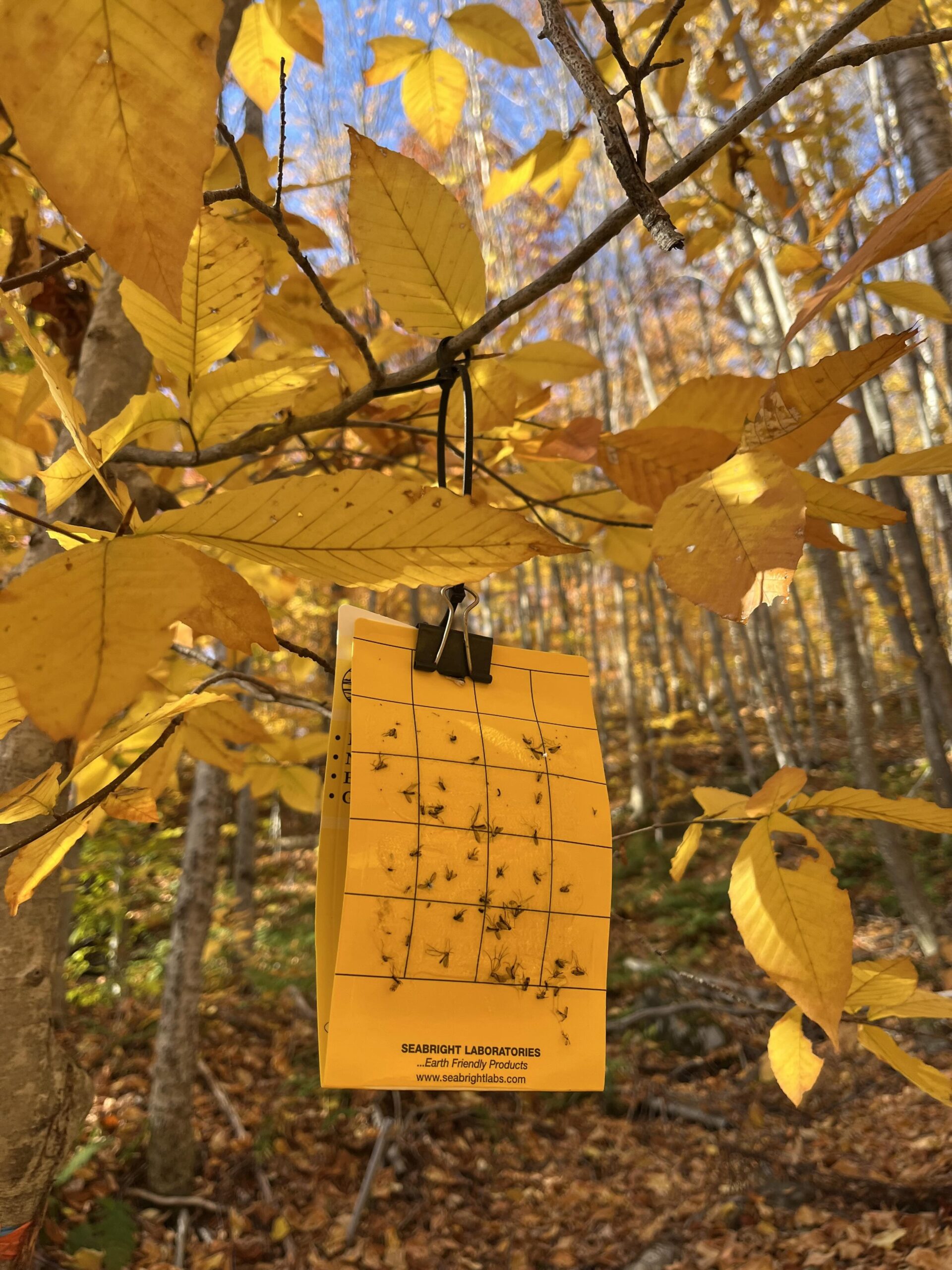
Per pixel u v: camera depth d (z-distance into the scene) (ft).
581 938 1.63
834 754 52.80
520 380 2.69
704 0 3.01
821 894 1.61
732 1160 17.35
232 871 40.91
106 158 0.62
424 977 1.51
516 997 1.56
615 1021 23.67
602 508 2.99
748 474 1.25
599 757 1.78
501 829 1.61
